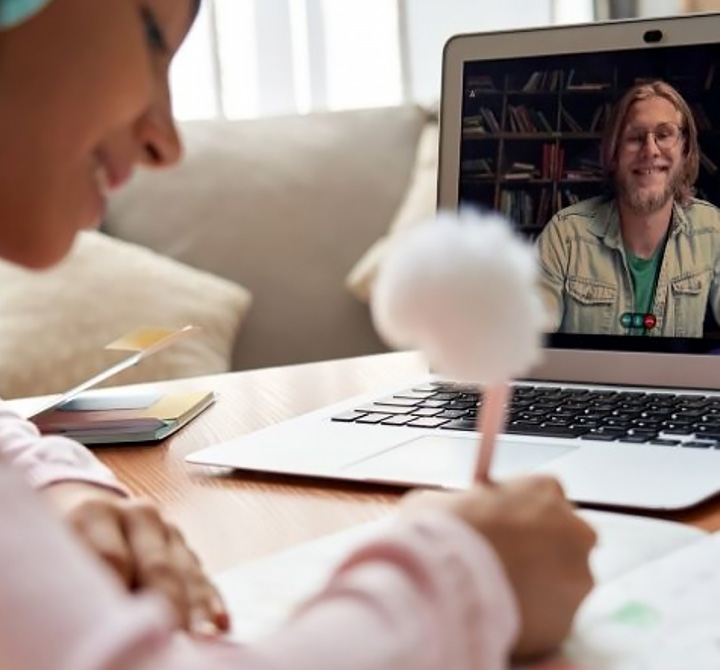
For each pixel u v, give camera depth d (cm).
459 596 36
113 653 29
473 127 102
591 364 95
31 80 43
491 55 101
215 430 90
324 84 240
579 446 74
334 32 240
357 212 210
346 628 33
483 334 39
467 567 37
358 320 205
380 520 62
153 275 196
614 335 95
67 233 47
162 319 191
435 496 45
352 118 218
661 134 93
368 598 34
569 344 96
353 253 208
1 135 44
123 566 49
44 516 32
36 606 29
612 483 65
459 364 40
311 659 32
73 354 184
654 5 246
